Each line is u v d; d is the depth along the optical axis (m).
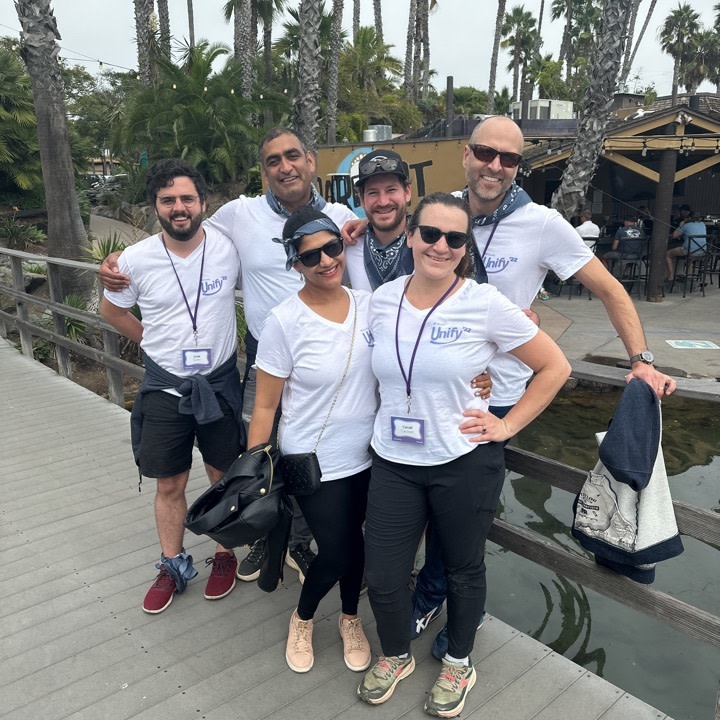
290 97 24.14
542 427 6.29
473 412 1.91
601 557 2.23
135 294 2.62
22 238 13.82
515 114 19.61
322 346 2.02
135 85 24.19
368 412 2.12
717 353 7.82
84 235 9.55
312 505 2.14
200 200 2.46
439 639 2.42
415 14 41.91
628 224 11.62
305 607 2.38
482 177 2.11
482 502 1.97
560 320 9.78
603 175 14.59
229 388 2.71
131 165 21.36
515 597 3.95
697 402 6.81
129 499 3.91
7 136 14.86
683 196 15.24
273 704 2.25
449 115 14.97
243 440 2.80
